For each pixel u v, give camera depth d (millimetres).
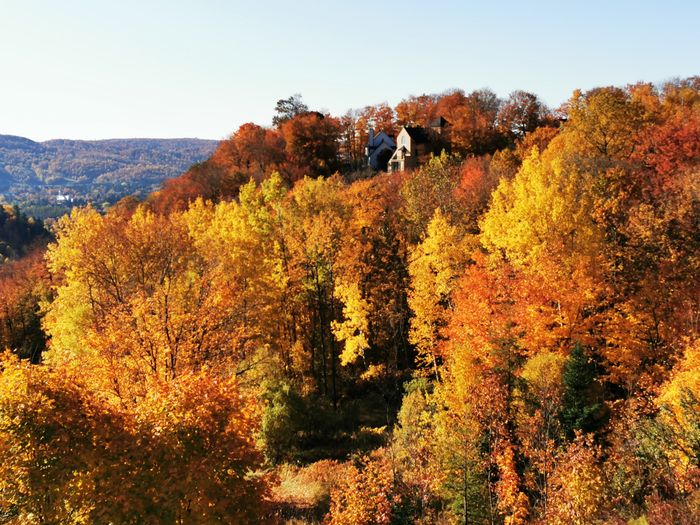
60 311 37125
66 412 12141
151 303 23891
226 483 13023
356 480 19234
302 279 39938
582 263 28062
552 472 17922
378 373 40156
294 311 42844
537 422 19656
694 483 13516
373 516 17797
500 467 18594
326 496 22719
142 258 34688
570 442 19047
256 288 35000
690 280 29734
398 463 21453
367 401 39875
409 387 32000
